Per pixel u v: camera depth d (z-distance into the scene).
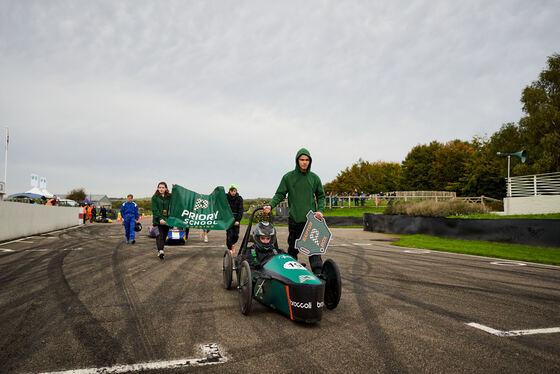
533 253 10.63
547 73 37.47
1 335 3.62
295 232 5.16
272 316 4.39
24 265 7.86
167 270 7.39
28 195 29.22
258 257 5.07
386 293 5.68
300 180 5.09
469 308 4.85
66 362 2.99
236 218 9.44
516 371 2.92
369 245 13.29
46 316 4.25
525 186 20.77
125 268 7.56
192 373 2.80
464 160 48.97
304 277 4.10
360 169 69.44
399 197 33.50
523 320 4.34
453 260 9.47
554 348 3.43
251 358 3.11
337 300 4.54
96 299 5.05
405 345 3.46
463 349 3.38
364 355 3.21
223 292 5.62
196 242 13.31
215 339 3.58
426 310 4.73
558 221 11.59
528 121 36.75
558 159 33.28
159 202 8.77
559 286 6.31
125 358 3.08
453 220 15.30
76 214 26.23
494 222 13.59
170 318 4.24
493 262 9.18
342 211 33.38
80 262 8.30
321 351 3.29
